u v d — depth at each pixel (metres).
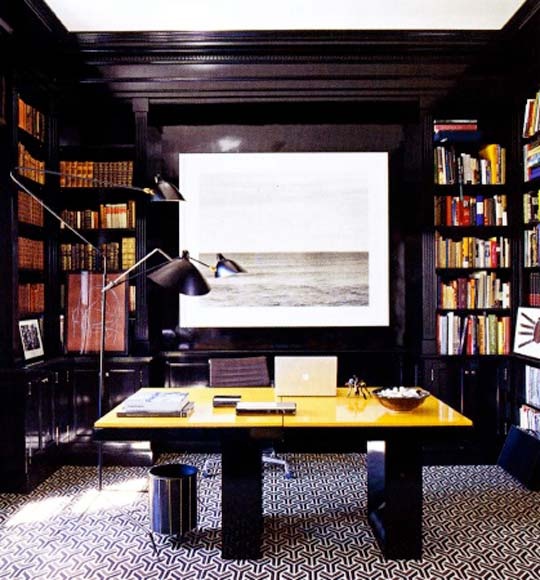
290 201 4.88
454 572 2.70
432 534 3.12
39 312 4.26
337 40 4.25
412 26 4.15
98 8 3.80
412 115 4.68
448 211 4.53
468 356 4.45
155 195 3.32
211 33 4.19
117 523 3.26
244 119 4.87
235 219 4.88
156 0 3.71
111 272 4.54
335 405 3.08
